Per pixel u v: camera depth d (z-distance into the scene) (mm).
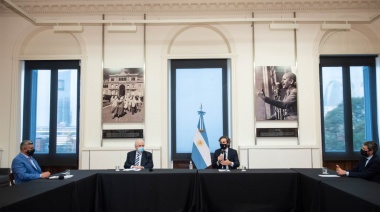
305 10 6016
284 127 5910
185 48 6145
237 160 4586
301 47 6020
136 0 5953
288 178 3797
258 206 3764
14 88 6035
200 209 3771
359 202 2355
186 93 6219
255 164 5746
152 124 5969
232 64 6004
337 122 6188
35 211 2441
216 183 3809
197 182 3838
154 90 6016
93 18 6098
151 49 6066
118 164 5789
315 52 6000
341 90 6230
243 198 3779
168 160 5984
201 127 5586
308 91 5961
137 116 5918
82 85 6008
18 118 6094
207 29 6160
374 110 6184
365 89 6254
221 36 6156
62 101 6230
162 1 5941
